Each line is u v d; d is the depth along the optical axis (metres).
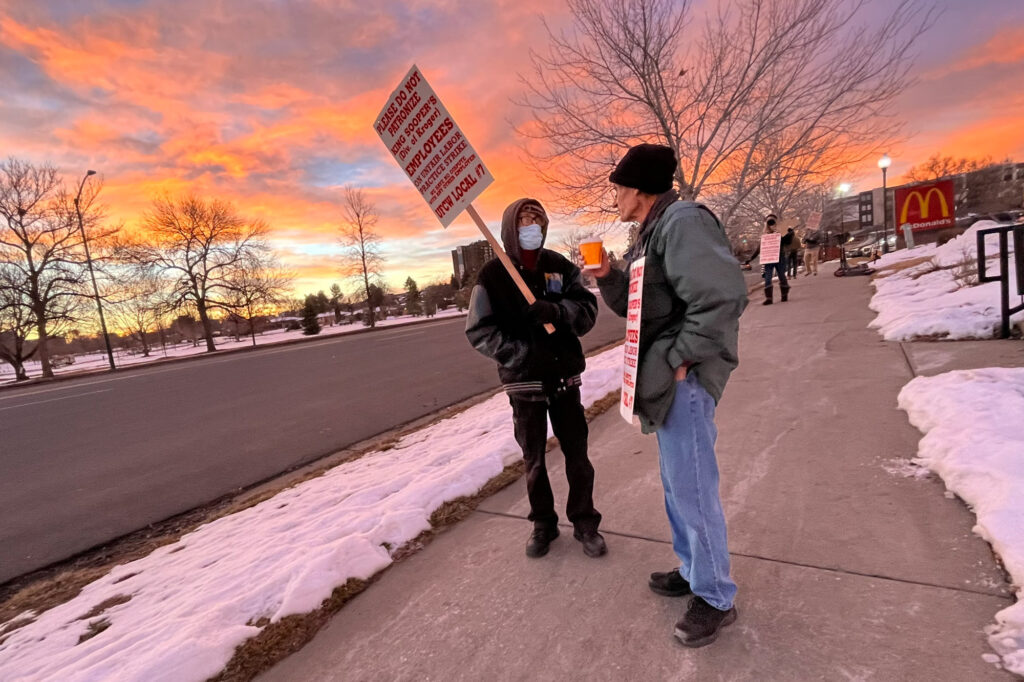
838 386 4.41
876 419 3.59
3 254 27.80
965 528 2.25
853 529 2.39
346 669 2.02
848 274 13.65
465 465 3.76
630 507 2.96
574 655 1.91
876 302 7.90
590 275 2.17
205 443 6.43
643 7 8.06
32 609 3.00
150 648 2.22
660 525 2.73
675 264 1.69
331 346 21.50
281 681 2.01
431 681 1.89
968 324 5.25
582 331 2.60
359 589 2.53
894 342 5.59
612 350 8.41
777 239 9.82
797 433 3.57
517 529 2.93
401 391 8.38
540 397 2.53
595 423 4.54
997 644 1.66
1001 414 2.97
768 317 8.45
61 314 29.84
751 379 5.00
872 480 2.79
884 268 13.62
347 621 2.31
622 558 2.47
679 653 1.84
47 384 19.86
